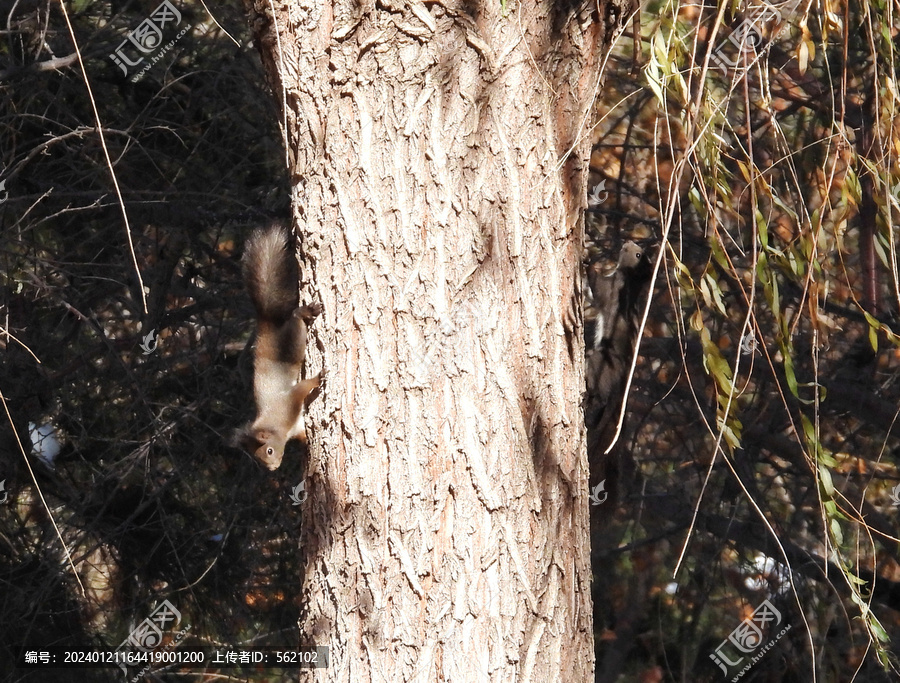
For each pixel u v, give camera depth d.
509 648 3.07
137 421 7.55
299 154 3.27
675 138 7.81
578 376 3.35
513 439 3.13
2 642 7.46
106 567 8.17
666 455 8.78
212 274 8.33
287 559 7.96
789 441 7.99
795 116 7.76
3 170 7.07
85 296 7.80
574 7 3.28
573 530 3.28
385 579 3.07
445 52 3.10
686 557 8.18
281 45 3.26
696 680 8.23
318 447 3.22
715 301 2.88
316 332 3.24
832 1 3.00
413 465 3.08
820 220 2.86
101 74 8.03
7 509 7.75
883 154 3.04
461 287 3.11
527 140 3.20
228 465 8.02
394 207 3.12
